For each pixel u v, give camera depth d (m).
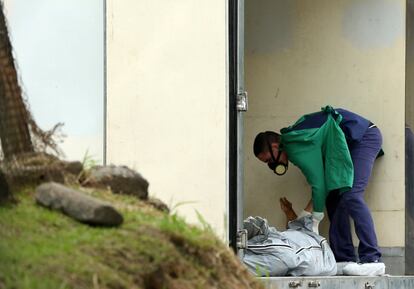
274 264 15.42
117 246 7.15
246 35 17.62
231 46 15.40
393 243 17.30
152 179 15.21
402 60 17.38
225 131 15.23
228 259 7.89
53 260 6.80
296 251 15.55
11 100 8.45
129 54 15.27
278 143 16.64
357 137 16.47
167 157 15.23
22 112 8.48
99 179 8.41
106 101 15.25
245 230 15.25
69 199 7.55
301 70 17.55
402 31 17.39
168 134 15.23
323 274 15.76
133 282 6.96
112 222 7.45
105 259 7.02
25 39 15.27
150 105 15.24
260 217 16.80
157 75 15.26
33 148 8.52
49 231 7.32
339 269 16.19
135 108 15.24
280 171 16.73
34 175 8.14
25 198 7.82
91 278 6.73
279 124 17.55
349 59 17.47
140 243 7.25
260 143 16.69
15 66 8.80
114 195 8.31
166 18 15.27
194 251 7.61
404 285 15.77
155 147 15.23
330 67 17.48
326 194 16.36
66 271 6.71
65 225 7.44
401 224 17.30
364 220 16.31
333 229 16.56
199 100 15.23
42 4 15.30
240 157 15.33
